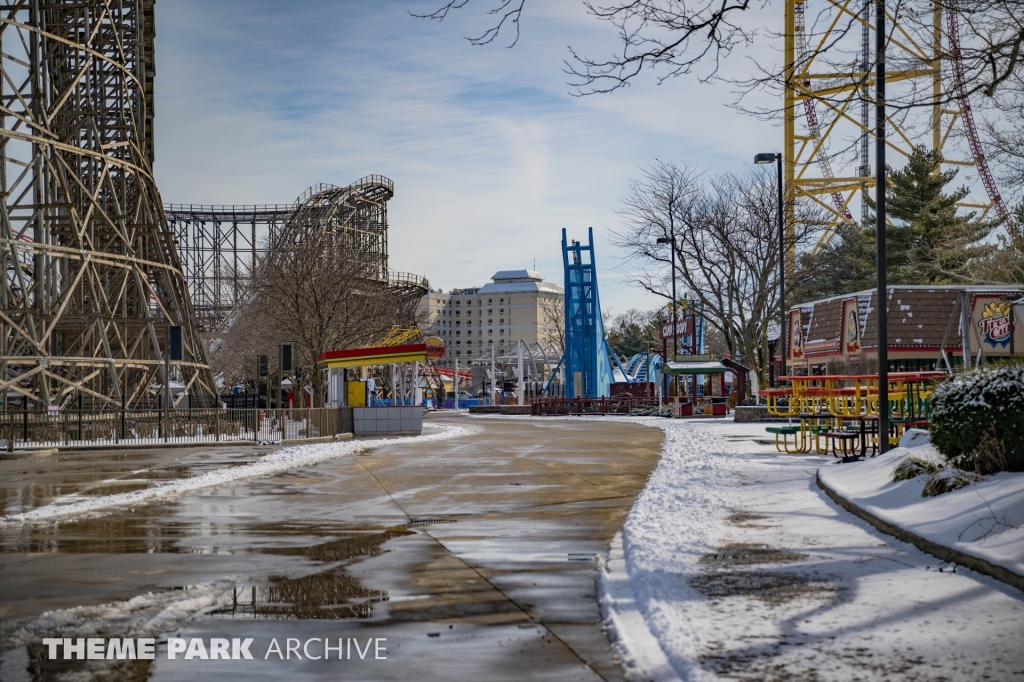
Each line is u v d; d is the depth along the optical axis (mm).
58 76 56281
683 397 67062
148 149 62000
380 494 18844
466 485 20406
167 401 48062
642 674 6648
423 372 115875
